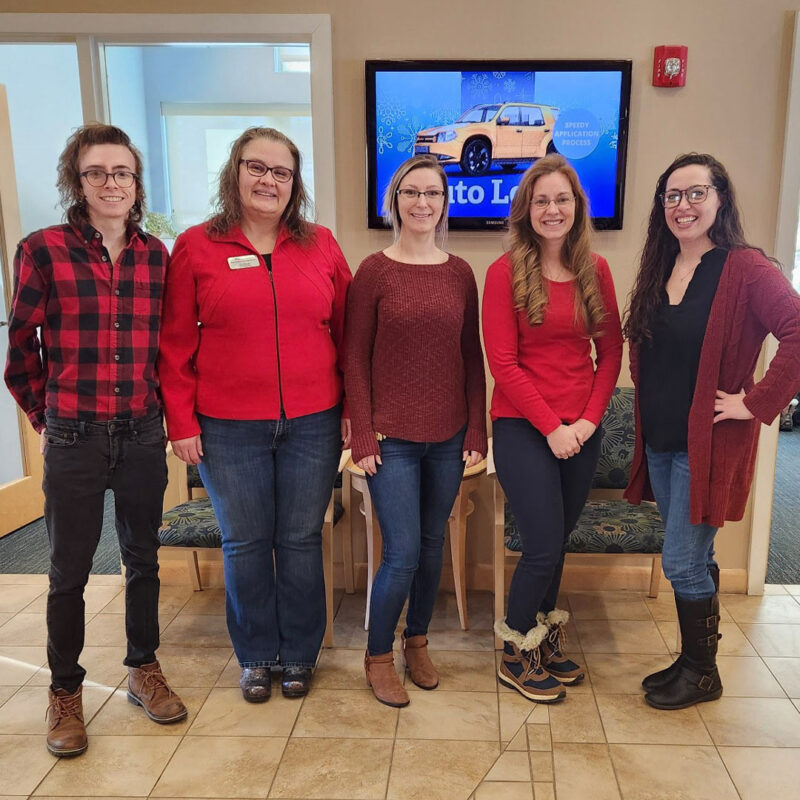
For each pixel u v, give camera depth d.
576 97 2.47
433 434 1.90
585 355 1.95
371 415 1.92
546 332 1.89
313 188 2.60
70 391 1.72
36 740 1.88
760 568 2.72
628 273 2.60
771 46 2.45
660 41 2.46
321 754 1.81
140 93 3.80
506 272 1.91
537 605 2.02
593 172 2.52
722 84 2.48
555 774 1.72
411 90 2.49
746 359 1.83
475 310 2.01
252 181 1.77
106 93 2.69
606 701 2.04
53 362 1.73
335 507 2.56
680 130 2.51
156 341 1.82
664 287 1.92
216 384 1.88
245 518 1.95
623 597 2.74
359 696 2.07
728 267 1.79
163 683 2.01
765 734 1.88
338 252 2.02
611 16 2.46
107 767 1.77
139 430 1.79
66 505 1.74
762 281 1.75
